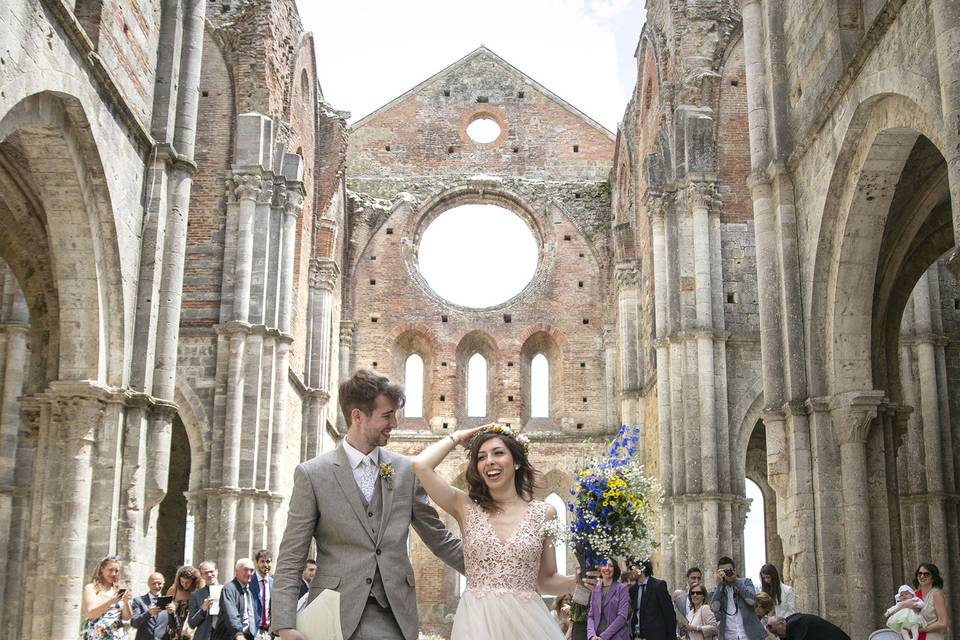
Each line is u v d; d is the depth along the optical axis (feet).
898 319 69.31
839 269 60.80
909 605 46.85
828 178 60.23
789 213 65.72
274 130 109.19
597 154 164.45
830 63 60.95
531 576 23.50
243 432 100.07
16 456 81.66
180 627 50.39
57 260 59.52
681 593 59.62
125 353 62.18
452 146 164.35
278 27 112.37
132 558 60.44
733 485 101.19
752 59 70.23
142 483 61.87
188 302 103.04
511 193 160.56
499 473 24.06
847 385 60.80
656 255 111.14
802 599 60.03
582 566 27.81
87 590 44.70
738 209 107.45
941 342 97.40
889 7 51.37
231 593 47.37
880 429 60.70
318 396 129.49
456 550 25.18
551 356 158.71
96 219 59.62
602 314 156.04
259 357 102.01
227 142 107.55
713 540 98.37
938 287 98.73
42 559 58.13
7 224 64.90
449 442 24.64
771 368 64.64
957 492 94.58
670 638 46.37
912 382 97.19
